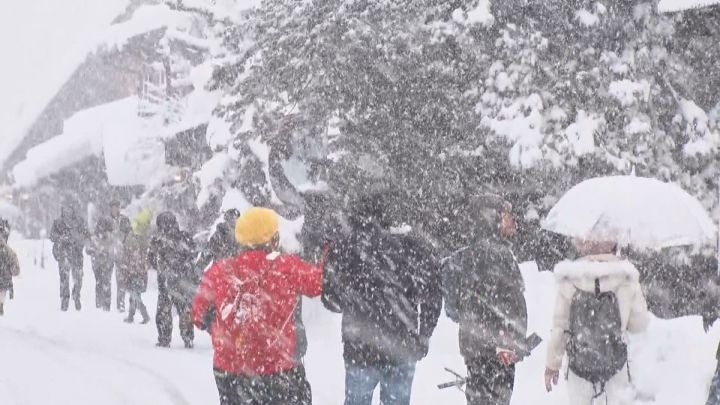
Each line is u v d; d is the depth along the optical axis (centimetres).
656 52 1800
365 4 1755
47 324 1622
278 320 550
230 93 1911
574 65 1767
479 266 606
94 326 1595
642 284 1767
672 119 1795
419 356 637
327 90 1770
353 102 1775
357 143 1789
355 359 627
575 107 1736
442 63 1770
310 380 1022
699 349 786
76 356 1196
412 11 1775
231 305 546
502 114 1733
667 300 1759
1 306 1617
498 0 1794
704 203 1769
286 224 1616
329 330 1326
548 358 586
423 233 1773
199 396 936
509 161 1711
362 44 1742
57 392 938
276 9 1833
